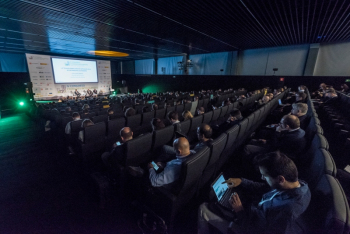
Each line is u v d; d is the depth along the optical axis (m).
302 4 4.25
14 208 1.91
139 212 1.70
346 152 2.01
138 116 3.49
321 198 0.97
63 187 2.27
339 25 5.80
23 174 2.59
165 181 1.45
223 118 4.54
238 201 1.19
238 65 11.63
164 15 5.15
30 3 4.30
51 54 13.87
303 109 2.83
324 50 8.70
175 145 1.51
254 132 3.81
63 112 5.42
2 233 1.61
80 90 13.88
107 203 1.94
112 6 4.53
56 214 1.82
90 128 2.54
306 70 9.14
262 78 10.27
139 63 18.17
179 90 14.12
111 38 8.05
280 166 0.95
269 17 5.18
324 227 0.81
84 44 9.51
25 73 11.16
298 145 2.10
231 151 2.60
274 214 0.96
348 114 3.72
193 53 13.05
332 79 8.30
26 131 5.03
